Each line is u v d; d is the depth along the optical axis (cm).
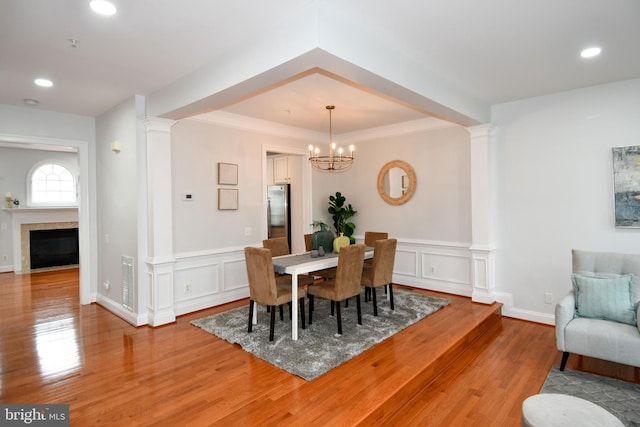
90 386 261
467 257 482
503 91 384
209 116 454
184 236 429
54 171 769
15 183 725
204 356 309
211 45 271
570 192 385
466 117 389
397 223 560
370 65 251
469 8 221
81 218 479
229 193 474
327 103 431
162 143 390
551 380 281
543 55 291
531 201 410
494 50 281
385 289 483
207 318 404
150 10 221
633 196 346
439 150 508
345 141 620
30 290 564
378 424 226
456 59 298
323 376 269
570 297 310
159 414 225
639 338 261
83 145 477
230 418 220
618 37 260
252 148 507
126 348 328
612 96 358
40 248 752
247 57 262
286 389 252
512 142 421
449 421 230
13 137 424
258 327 372
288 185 647
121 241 423
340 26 226
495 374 292
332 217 630
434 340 332
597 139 368
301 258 404
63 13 223
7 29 243
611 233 361
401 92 301
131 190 398
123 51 280
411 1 212
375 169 585
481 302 441
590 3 215
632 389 266
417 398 258
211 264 457
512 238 425
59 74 328
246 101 420
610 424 169
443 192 505
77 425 215
